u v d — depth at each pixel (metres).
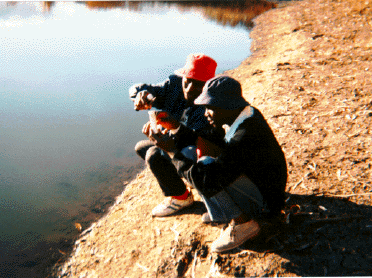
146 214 3.35
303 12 10.01
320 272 2.28
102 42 9.05
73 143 4.95
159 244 2.89
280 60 6.57
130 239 3.09
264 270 2.38
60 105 5.95
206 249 2.69
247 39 9.02
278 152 2.21
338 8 9.45
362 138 3.56
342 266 2.29
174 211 3.13
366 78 4.91
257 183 2.22
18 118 5.54
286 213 2.72
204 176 2.16
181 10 12.50
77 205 3.81
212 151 2.45
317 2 10.80
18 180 4.20
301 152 3.52
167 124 2.38
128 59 7.74
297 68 5.86
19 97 6.17
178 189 2.93
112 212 3.63
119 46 8.70
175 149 2.30
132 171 4.35
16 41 9.18
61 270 3.02
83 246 3.23
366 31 7.10
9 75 7.05
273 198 2.30
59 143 4.95
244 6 12.59
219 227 2.83
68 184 4.15
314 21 8.80
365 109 4.08
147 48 8.47
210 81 2.12
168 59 7.63
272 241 2.55
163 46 8.61
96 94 6.31
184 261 2.66
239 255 2.53
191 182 2.26
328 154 3.42
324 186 2.99
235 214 2.38
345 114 4.07
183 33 9.74
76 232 3.45
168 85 2.80
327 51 6.41
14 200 3.89
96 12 12.45
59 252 3.23
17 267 3.10
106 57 7.93
